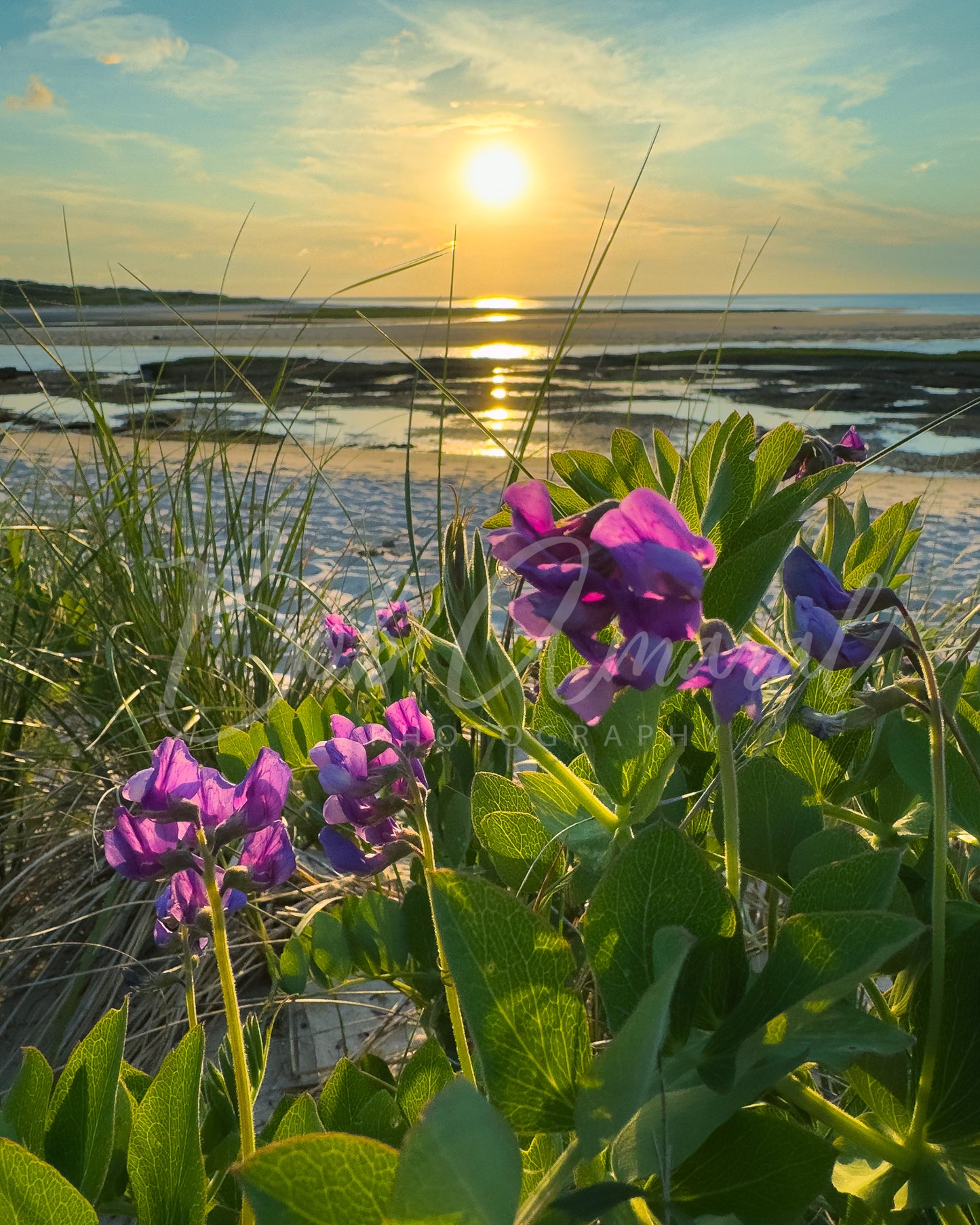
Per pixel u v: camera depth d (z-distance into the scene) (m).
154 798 1.09
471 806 1.56
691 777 1.72
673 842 0.84
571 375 27.48
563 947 0.79
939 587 5.42
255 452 4.11
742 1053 0.82
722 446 1.38
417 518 7.20
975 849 1.58
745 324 70.94
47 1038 2.48
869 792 1.66
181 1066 0.94
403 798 1.50
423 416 16.14
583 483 1.39
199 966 2.62
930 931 1.08
